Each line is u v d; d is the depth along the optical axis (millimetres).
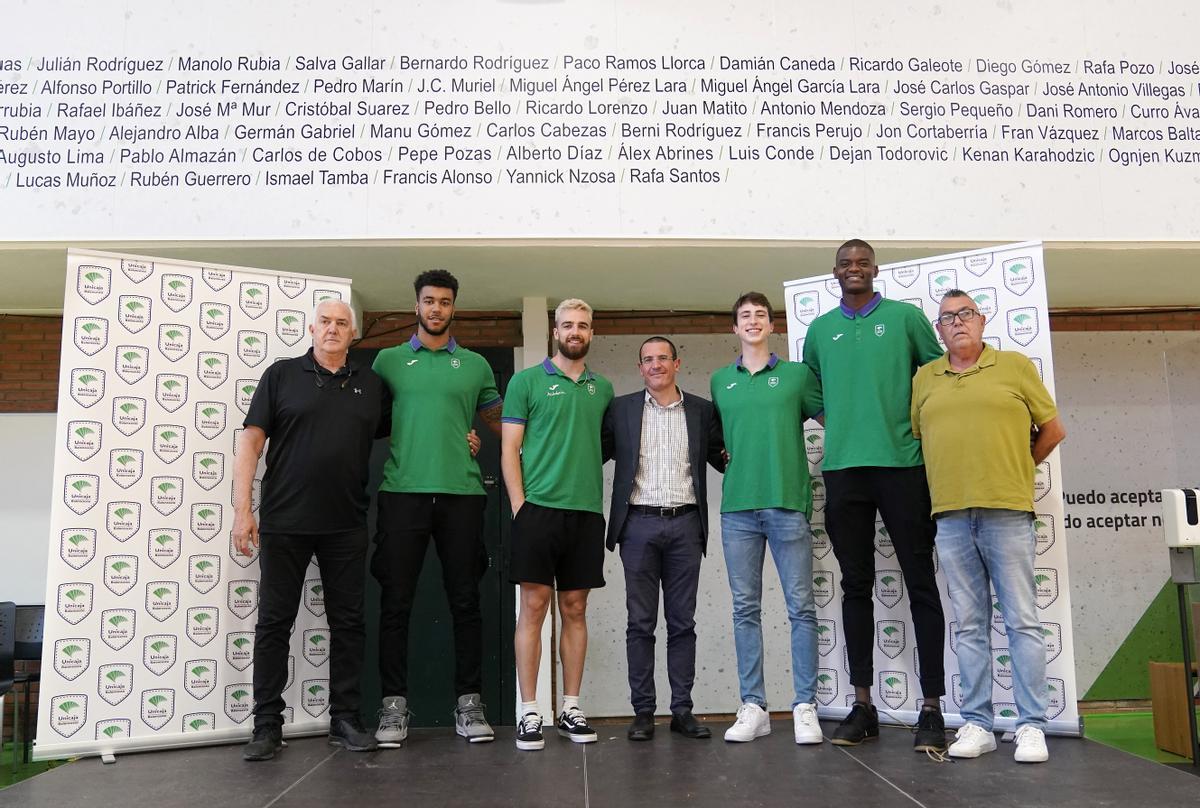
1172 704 4273
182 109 4125
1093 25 4395
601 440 3445
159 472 3434
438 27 4242
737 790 2578
